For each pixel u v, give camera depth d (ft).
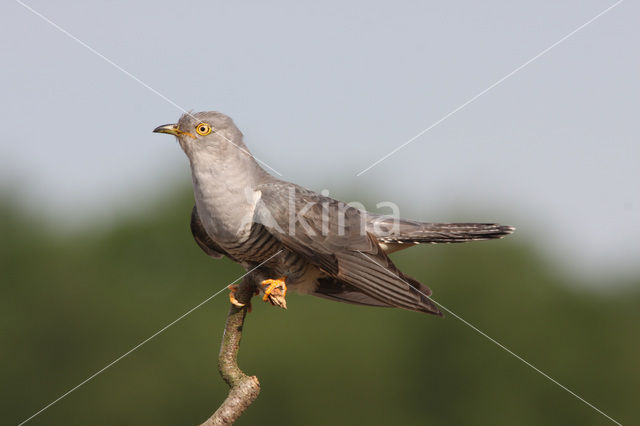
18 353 54.70
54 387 53.67
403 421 53.31
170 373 53.01
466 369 54.60
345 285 23.49
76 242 60.59
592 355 55.57
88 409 52.95
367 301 23.49
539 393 53.98
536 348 54.80
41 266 57.88
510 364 54.70
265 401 52.01
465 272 57.82
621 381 54.19
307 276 22.80
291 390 51.83
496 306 56.44
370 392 52.42
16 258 57.72
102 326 55.21
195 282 57.52
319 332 54.39
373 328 55.26
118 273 58.08
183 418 51.85
